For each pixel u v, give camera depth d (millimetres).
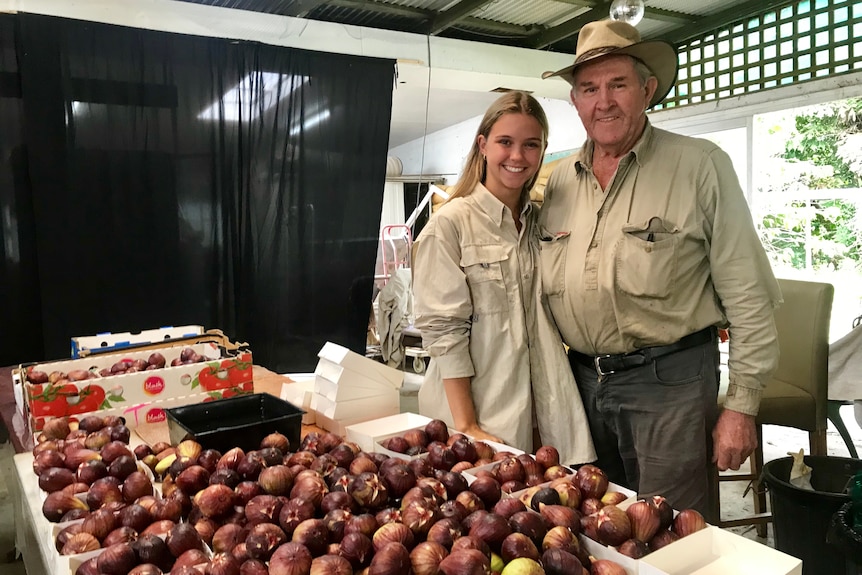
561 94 5121
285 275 3855
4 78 3025
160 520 1057
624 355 1585
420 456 1287
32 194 3107
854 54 3516
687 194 1511
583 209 1642
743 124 4105
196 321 3590
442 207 1726
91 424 1559
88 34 3160
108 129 3252
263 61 3660
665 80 1677
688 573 922
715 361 1588
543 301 1684
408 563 849
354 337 4102
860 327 2830
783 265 4059
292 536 945
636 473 1672
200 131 3510
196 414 1571
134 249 3375
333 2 3713
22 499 1491
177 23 3412
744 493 2859
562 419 1632
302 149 3834
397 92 5391
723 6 4016
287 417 1450
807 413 2578
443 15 3994
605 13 3963
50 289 3170
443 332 1619
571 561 846
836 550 1849
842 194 3664
